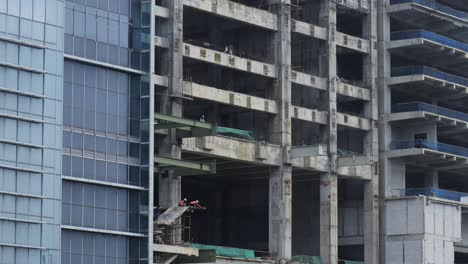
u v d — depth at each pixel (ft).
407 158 613.11
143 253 446.19
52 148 418.92
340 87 589.73
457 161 625.41
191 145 516.73
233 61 537.24
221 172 576.61
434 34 619.26
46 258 413.39
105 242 437.17
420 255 593.42
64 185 425.69
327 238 577.02
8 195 405.39
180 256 494.18
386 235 605.31
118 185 441.68
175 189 503.20
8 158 406.41
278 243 554.87
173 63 510.58
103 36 443.73
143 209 448.24
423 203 596.70
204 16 571.28
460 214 621.31
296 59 593.83
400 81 609.83
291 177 573.33
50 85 420.36
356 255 619.67
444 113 622.13
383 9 616.39
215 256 495.41
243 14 544.21
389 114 610.65
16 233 406.41
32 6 417.90
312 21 593.42
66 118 428.97
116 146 444.14
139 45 454.40
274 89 558.56
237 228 614.75
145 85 452.76
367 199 604.49
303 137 592.19
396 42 612.70
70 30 433.07
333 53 585.22
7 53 409.08
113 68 445.37
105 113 442.09
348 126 593.83
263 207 609.42
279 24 561.43
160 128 491.72
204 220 618.03
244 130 563.89
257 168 564.71
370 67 608.60
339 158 580.71
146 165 449.48
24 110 412.36
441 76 620.49
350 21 629.10
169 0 514.27
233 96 536.42
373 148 606.14
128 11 453.99
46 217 415.03
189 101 555.28
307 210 605.31
